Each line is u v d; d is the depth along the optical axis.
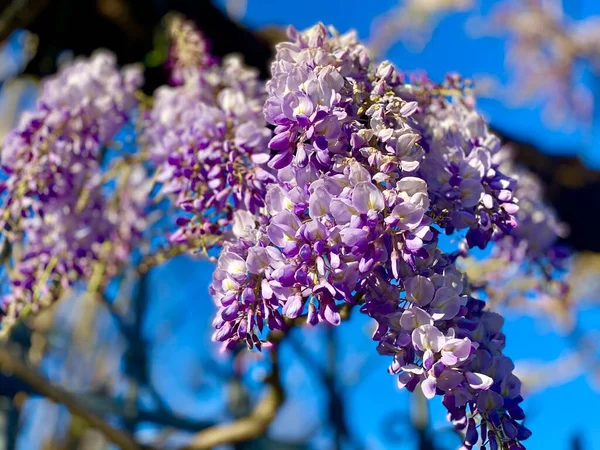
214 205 0.43
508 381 0.37
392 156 0.36
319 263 0.35
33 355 0.89
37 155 0.50
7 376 0.74
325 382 0.91
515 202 0.39
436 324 0.36
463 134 0.43
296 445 1.11
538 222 0.58
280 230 0.36
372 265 0.35
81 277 0.57
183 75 0.58
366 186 0.35
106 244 0.61
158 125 0.52
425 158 0.40
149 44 0.81
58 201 0.53
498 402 0.36
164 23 0.79
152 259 0.62
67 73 0.56
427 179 0.39
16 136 0.51
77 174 0.53
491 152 0.43
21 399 0.91
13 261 0.55
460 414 0.36
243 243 0.38
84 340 1.14
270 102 0.38
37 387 0.74
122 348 1.04
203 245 0.43
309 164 0.37
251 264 0.36
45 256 0.54
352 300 0.35
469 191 0.39
